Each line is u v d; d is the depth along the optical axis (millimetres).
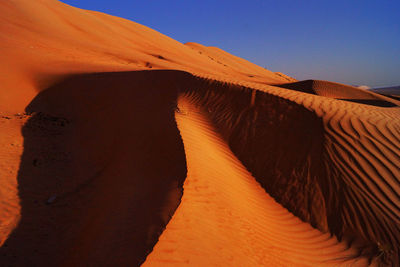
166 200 4043
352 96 25781
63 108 10758
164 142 6734
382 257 4391
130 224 3686
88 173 6434
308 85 27938
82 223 4531
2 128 8070
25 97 11305
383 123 7301
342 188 5484
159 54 31531
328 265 4109
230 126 8227
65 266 3359
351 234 4867
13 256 3703
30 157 6816
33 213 4770
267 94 8812
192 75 11602
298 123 7254
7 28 21188
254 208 5184
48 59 16328
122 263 2762
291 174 6219
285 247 4234
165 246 2850
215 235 3436
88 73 14500
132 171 5996
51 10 30875
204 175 5059
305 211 5445
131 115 9406
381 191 5293
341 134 6562
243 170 6863
